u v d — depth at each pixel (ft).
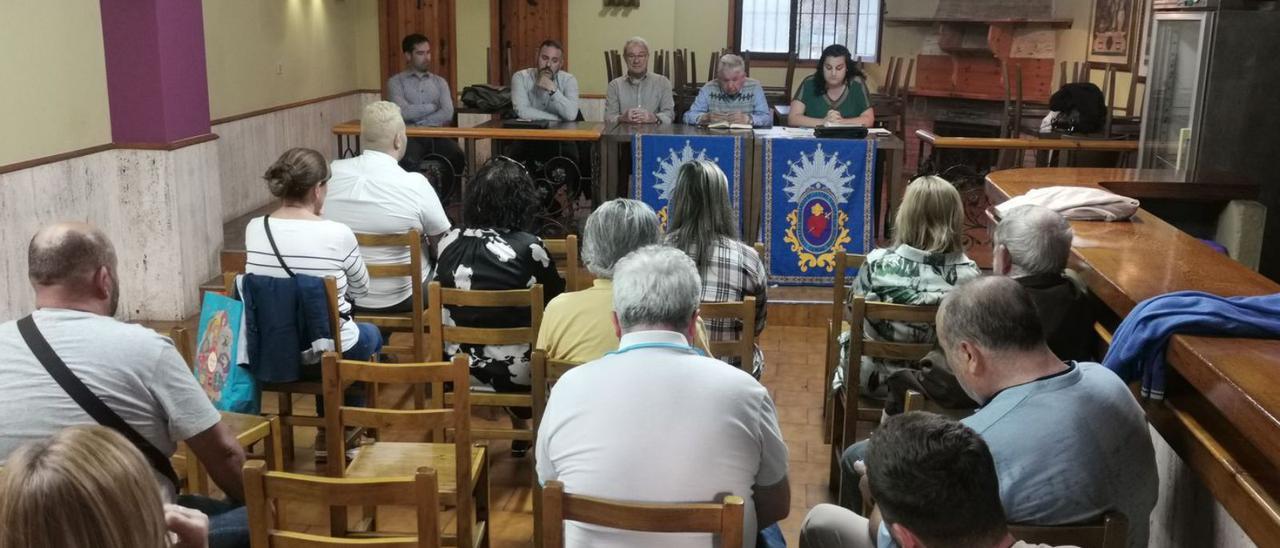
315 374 10.64
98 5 16.81
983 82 34.58
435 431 10.56
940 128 36.11
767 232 18.70
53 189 15.81
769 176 18.51
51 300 6.89
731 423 6.09
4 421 6.52
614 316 6.74
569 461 6.13
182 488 8.77
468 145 20.40
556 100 23.16
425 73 24.91
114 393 6.70
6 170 14.71
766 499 6.73
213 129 22.49
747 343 9.61
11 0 14.82
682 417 6.04
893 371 10.28
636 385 6.10
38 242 6.85
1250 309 7.04
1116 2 30.48
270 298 10.00
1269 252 17.62
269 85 25.76
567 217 20.89
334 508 8.40
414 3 32.19
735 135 18.75
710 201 10.48
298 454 12.03
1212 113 17.37
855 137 18.54
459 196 22.59
